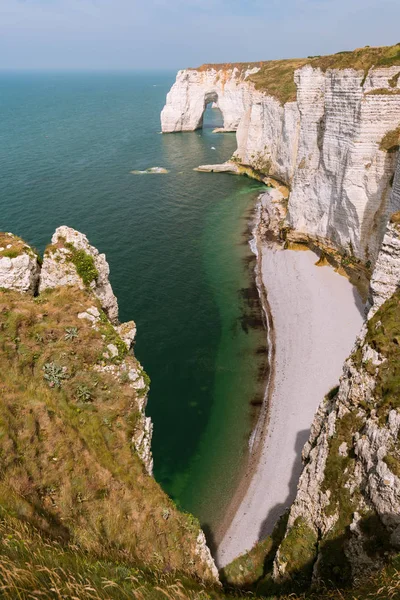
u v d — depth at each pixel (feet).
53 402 62.59
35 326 69.87
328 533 61.36
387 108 142.82
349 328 139.03
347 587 52.16
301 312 152.76
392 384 60.59
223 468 102.94
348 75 151.74
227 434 111.65
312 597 53.72
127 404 69.92
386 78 140.97
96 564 37.32
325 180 179.11
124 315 159.74
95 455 60.80
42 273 79.25
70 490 53.36
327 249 183.11
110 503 55.98
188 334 149.89
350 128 154.71
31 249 80.89
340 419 66.90
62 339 69.97
